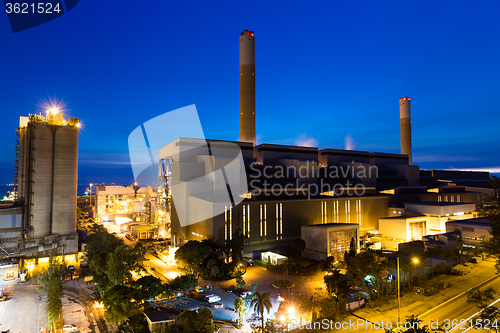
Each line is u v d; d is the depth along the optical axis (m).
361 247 114.31
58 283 61.97
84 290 81.81
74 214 108.56
